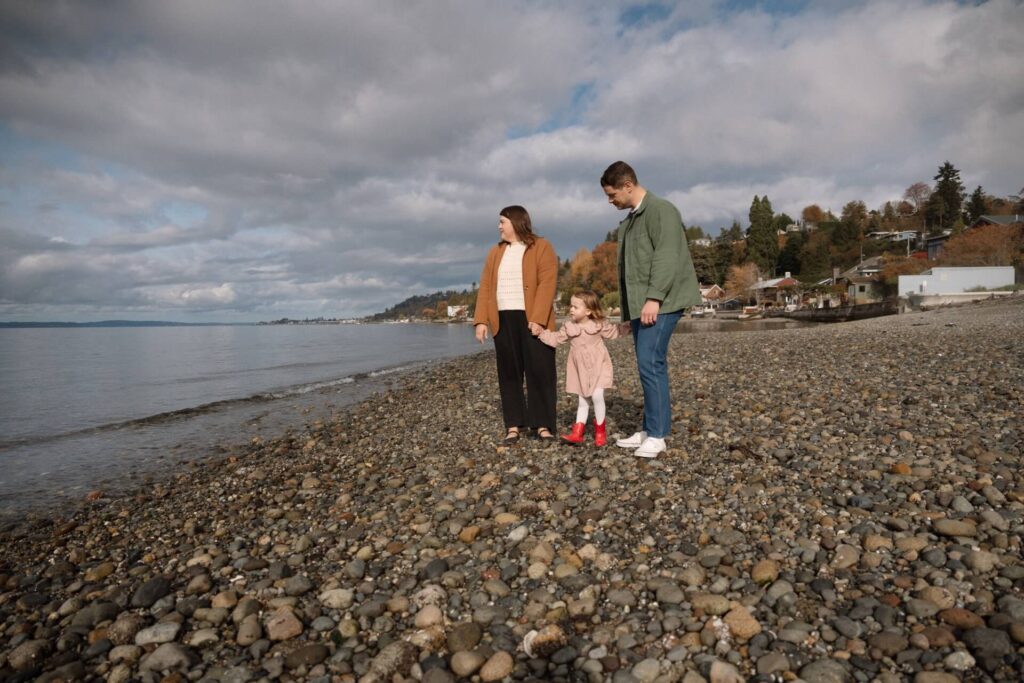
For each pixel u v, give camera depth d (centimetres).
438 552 317
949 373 844
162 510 464
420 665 217
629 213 475
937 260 5391
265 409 1107
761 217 10506
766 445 489
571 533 326
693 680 193
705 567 275
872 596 237
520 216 543
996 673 185
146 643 243
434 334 7244
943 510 317
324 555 331
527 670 209
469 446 607
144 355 2923
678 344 2080
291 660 222
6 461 698
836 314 5044
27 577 335
